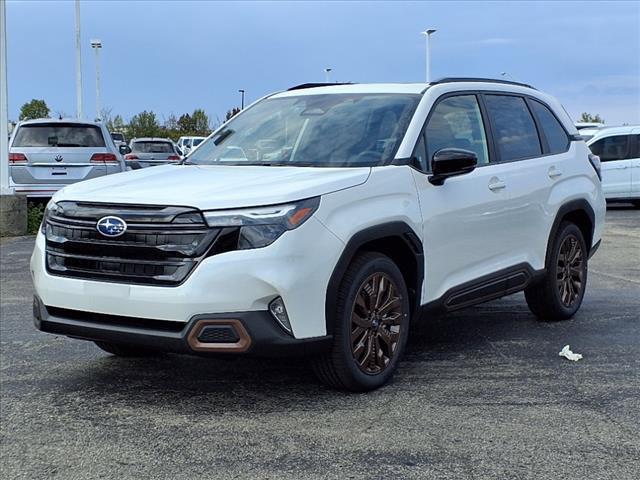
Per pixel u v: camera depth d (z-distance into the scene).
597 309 7.45
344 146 5.22
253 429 4.21
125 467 3.74
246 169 5.04
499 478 3.59
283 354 4.23
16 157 13.66
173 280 4.13
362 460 3.79
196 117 53.00
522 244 6.12
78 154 13.88
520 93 6.59
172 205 4.19
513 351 5.84
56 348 5.95
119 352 5.56
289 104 6.01
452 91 5.77
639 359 5.62
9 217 13.51
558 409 4.52
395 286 4.90
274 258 4.13
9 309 7.50
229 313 4.09
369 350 4.74
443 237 5.23
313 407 4.54
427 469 3.69
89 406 4.61
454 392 4.82
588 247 7.18
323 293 4.34
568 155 6.85
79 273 4.42
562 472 3.66
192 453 3.89
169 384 5.02
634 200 20.44
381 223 4.68
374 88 5.85
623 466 3.73
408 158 5.07
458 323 6.85
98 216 4.35
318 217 4.32
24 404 4.64
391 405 4.57
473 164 5.07
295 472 3.66
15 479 3.62
